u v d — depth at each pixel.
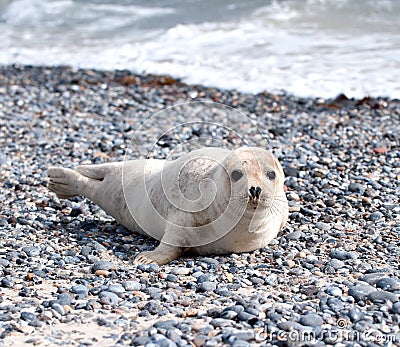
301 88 31.47
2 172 22.02
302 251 15.23
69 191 17.75
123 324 11.62
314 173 20.62
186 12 46.47
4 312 11.98
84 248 15.36
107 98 31.67
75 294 12.88
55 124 27.97
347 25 40.47
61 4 52.03
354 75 32.38
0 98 31.77
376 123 26.75
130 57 38.25
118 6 50.66
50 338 11.03
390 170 21.03
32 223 17.22
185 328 11.24
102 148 24.70
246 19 43.19
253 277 13.76
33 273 13.93
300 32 39.94
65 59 39.19
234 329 11.20
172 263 14.76
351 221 17.20
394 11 42.03
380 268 14.09
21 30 46.88
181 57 37.31
